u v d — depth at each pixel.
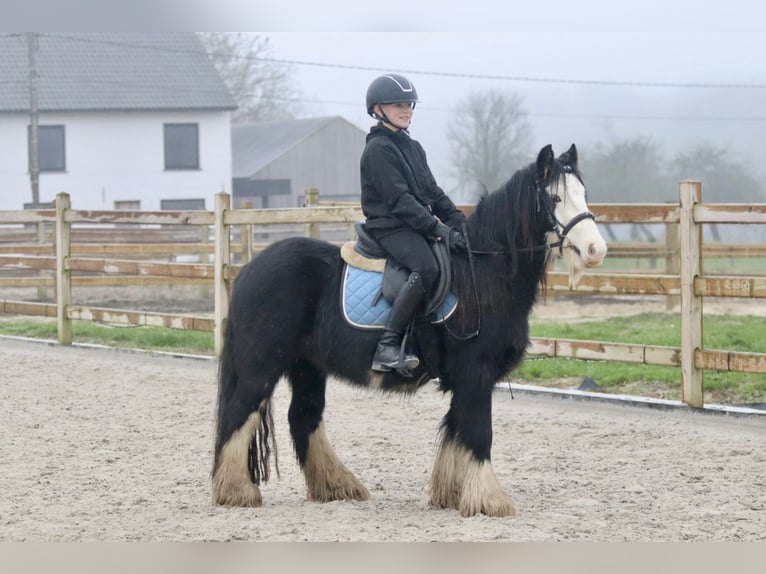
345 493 6.74
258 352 6.38
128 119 46.47
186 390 10.87
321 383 6.80
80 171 45.94
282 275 6.40
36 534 5.81
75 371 12.13
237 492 6.45
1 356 13.43
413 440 8.48
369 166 6.29
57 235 14.16
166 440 8.53
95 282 17.77
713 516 6.12
